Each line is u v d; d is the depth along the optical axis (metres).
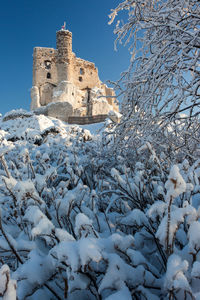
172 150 2.69
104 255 0.97
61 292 1.18
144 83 2.71
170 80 2.56
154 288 1.05
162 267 1.31
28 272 1.00
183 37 2.51
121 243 1.06
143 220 1.41
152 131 2.60
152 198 1.84
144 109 2.68
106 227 1.85
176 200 1.78
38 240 1.38
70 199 1.63
